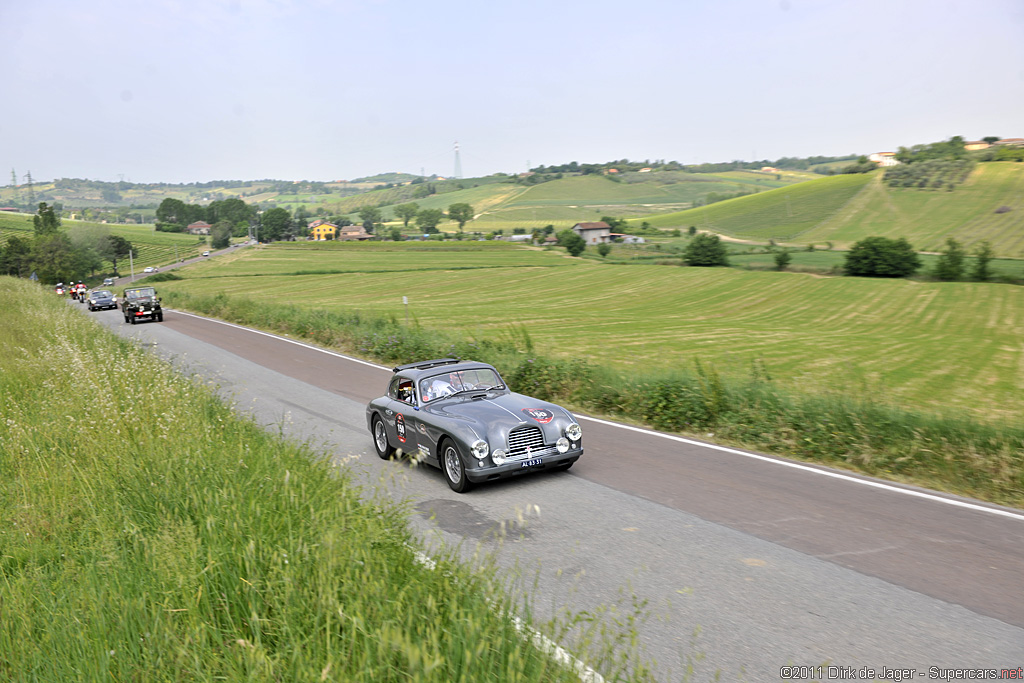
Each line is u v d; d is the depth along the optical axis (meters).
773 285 81.50
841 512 6.76
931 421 8.48
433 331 22.75
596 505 7.38
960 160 198.00
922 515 6.56
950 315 58.94
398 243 169.12
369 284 99.88
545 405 8.85
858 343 42.00
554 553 6.07
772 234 174.75
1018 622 4.47
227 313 38.97
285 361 21.88
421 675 3.10
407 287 94.56
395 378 10.22
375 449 10.85
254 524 5.14
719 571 5.50
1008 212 146.50
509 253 147.12
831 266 97.00
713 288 82.00
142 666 3.61
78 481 6.95
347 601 3.87
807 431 9.36
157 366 13.59
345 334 25.05
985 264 80.06
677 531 6.46
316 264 137.00
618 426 11.41
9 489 7.14
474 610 3.74
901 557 5.59
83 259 158.25
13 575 5.20
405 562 4.69
